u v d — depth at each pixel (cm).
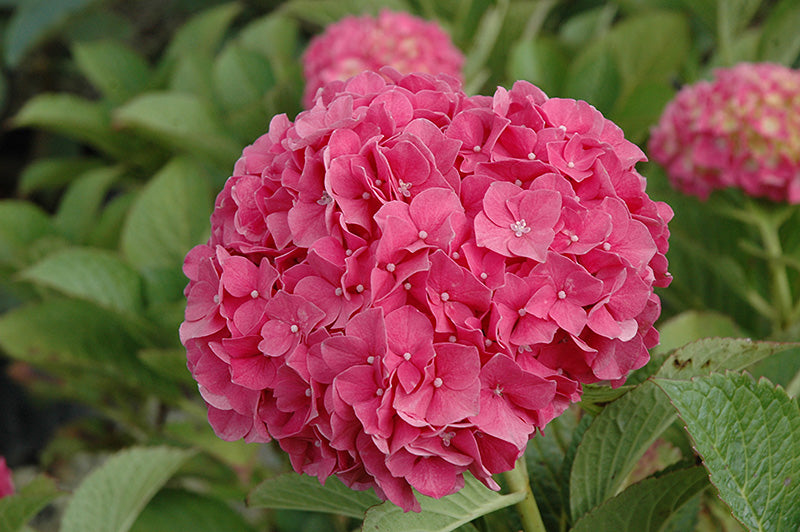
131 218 100
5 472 78
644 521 67
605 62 100
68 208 120
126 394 107
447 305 60
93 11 153
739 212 87
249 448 93
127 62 133
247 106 115
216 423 63
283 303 60
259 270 62
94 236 115
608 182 61
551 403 61
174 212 101
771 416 63
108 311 91
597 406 67
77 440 116
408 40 98
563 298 60
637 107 101
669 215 65
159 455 81
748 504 63
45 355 92
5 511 75
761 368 78
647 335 62
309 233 61
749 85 85
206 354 62
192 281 65
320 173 62
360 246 60
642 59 108
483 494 65
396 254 60
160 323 89
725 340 65
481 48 112
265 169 63
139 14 164
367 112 62
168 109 110
